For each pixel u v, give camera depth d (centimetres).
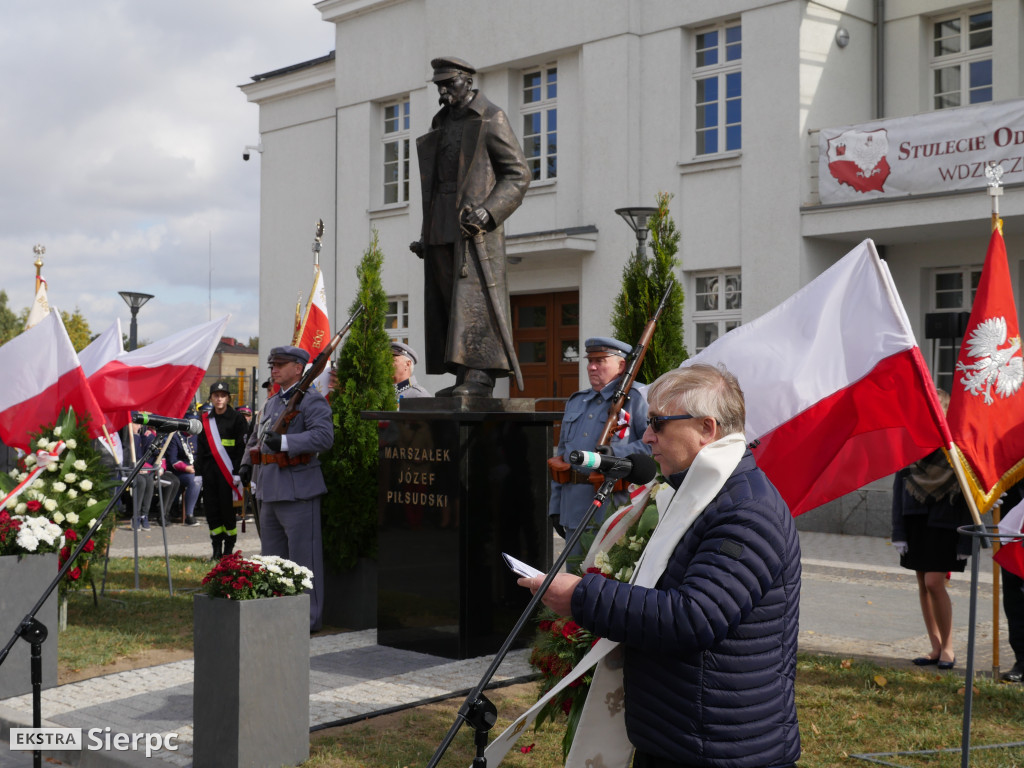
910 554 688
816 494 585
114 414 995
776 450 554
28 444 864
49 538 668
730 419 289
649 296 835
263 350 2238
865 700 607
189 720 580
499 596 710
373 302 853
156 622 850
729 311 1552
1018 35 1433
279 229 2209
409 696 607
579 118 1703
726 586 267
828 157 1433
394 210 1967
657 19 1599
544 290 1766
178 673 688
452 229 719
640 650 286
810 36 1471
